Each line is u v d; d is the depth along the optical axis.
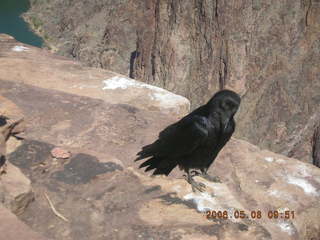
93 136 9.08
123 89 11.64
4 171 6.03
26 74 11.84
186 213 6.13
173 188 6.64
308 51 71.38
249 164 9.54
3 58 12.66
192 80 79.94
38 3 145.00
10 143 7.56
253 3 72.81
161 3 80.69
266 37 73.12
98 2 139.50
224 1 73.38
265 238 5.77
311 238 8.39
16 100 10.01
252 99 73.12
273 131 70.06
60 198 6.31
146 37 86.25
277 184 9.12
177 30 79.94
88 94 11.11
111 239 5.57
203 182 6.92
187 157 6.39
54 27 136.88
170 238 5.61
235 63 74.00
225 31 74.56
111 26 121.81
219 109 5.86
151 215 6.05
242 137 71.25
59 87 11.41
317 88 69.62
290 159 10.09
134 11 121.06
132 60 107.81
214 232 5.78
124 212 6.09
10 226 4.34
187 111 11.56
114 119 9.74
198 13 77.50
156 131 9.52
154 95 11.56
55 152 7.31
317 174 9.67
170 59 80.50
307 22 71.19
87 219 5.90
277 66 72.25
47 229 5.64
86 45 126.19
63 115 9.63
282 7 72.31
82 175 6.89
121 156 8.60
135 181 6.81
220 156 9.69
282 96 70.81
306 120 68.81
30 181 6.33
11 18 138.75
